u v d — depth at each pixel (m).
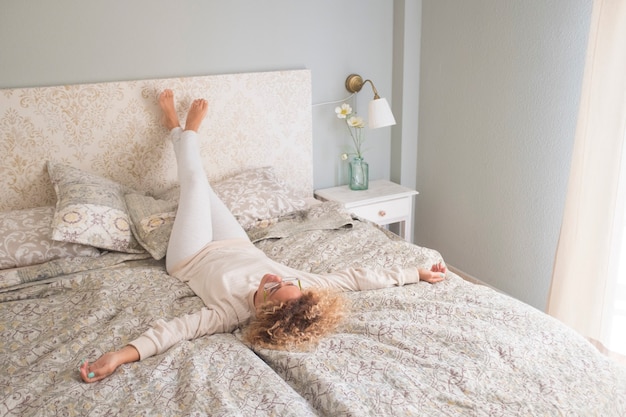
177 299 1.92
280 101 2.91
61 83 2.47
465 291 1.87
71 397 1.35
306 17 2.91
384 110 2.90
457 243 3.25
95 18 2.46
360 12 3.05
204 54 2.72
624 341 2.39
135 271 2.05
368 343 1.56
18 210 2.34
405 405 1.30
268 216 2.57
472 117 2.95
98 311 1.76
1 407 1.33
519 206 2.78
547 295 2.73
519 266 2.86
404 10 3.08
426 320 1.67
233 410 1.27
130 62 2.58
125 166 2.65
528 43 2.56
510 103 2.71
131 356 1.53
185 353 1.57
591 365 1.47
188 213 2.22
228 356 1.54
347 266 2.09
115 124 2.57
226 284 1.87
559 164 2.54
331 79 3.09
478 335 1.56
